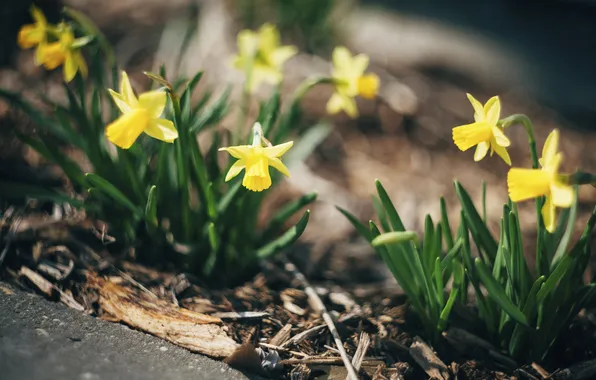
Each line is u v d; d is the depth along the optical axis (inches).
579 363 30.6
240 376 28.1
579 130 57.7
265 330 31.2
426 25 72.9
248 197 33.5
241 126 38.2
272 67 39.6
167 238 34.1
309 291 34.0
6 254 32.5
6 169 37.7
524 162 51.3
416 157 50.4
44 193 33.5
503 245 29.7
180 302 31.7
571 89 63.5
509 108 59.4
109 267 32.7
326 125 40.7
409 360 30.8
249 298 33.1
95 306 30.8
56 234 33.9
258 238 35.8
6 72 50.1
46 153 32.7
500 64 66.8
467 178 48.3
